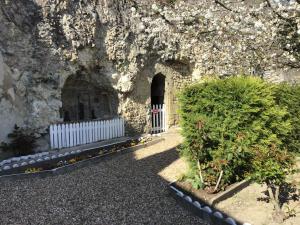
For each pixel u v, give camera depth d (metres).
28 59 10.47
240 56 12.16
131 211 6.42
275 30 9.18
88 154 10.61
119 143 12.09
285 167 5.71
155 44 14.32
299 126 9.34
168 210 6.44
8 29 9.98
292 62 10.38
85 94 13.26
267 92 6.91
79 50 11.66
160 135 14.28
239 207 6.38
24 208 6.56
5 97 9.96
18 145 10.17
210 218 5.84
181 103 7.36
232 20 9.36
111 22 12.72
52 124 11.18
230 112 6.73
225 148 6.84
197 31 9.84
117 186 7.86
